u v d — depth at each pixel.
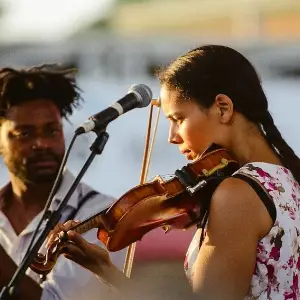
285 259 5.16
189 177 5.73
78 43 16.19
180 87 5.41
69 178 7.96
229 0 21.30
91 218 5.80
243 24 20.50
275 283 5.18
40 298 7.42
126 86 13.98
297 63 14.70
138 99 5.70
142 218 5.82
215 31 21.23
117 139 12.69
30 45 17.91
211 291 4.90
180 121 5.49
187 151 5.62
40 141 7.80
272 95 13.36
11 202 8.02
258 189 5.07
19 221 7.90
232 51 5.51
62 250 5.62
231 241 4.95
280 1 20.09
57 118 7.92
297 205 5.29
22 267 5.27
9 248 7.76
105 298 6.99
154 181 5.93
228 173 5.58
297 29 19.84
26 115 7.79
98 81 15.41
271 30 20.09
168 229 6.07
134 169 12.48
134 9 23.97
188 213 5.82
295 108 12.92
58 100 7.95
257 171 5.19
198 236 5.32
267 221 5.06
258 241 5.09
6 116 7.85
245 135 5.41
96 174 12.48
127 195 5.84
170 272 5.50
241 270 4.94
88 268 5.68
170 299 5.25
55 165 7.86
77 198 7.85
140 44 15.79
